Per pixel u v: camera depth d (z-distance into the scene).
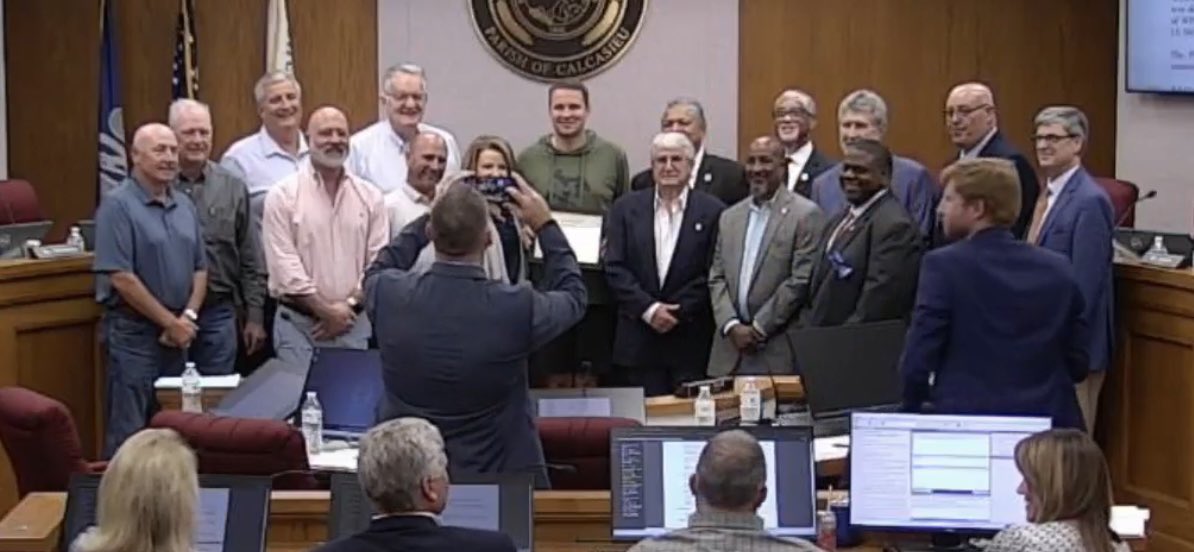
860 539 5.01
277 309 7.41
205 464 5.27
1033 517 4.07
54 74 9.41
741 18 9.60
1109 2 9.51
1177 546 6.75
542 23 9.59
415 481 3.81
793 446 4.79
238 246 7.68
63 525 4.65
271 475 5.24
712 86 9.63
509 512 4.60
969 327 5.05
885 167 6.86
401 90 7.92
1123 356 7.09
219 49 9.45
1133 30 8.56
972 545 4.89
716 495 3.84
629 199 7.57
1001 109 9.58
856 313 6.83
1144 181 8.66
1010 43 9.54
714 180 8.12
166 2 9.41
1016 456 4.20
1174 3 8.44
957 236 5.23
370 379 6.27
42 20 9.38
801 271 7.15
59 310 7.54
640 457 4.77
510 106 9.65
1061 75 9.54
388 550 3.77
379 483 3.81
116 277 7.16
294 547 5.01
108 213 7.19
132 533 3.62
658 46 9.62
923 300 5.09
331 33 9.55
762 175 7.23
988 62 9.54
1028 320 5.04
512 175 6.34
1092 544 3.95
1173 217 8.63
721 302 7.31
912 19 9.55
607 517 5.01
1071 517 3.99
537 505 4.98
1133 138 8.69
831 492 5.37
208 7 9.45
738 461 3.83
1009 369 5.05
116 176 9.22
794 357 6.47
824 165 8.11
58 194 9.47
